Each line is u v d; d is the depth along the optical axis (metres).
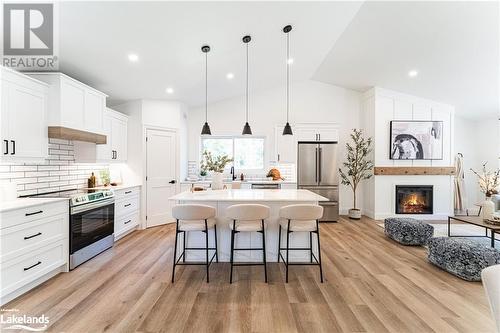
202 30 3.02
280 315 2.02
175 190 5.20
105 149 3.98
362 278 2.68
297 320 1.95
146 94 4.60
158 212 4.95
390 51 4.06
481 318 1.97
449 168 5.43
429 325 1.89
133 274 2.76
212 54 3.64
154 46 3.15
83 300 2.22
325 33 3.71
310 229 2.67
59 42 2.74
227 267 2.98
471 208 6.03
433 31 3.36
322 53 4.48
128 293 2.35
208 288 2.46
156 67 3.71
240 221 2.80
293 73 5.29
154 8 2.50
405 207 5.50
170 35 2.99
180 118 5.24
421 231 3.68
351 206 5.98
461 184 5.93
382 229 4.68
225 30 3.13
